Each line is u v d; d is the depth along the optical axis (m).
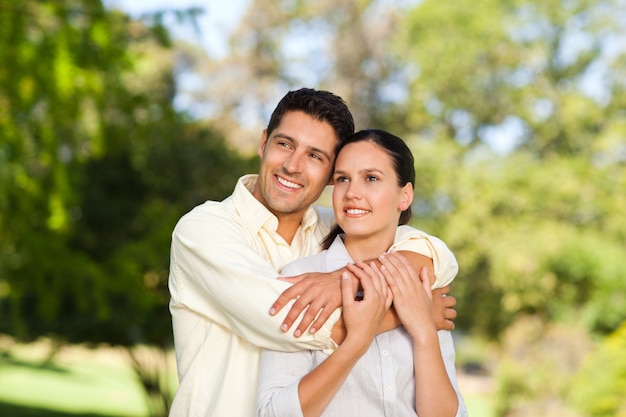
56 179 8.73
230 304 2.64
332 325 2.54
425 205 19.73
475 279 19.05
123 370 28.72
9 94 7.82
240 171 13.55
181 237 2.78
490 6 20.42
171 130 10.13
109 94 8.64
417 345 2.62
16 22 7.65
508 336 18.41
